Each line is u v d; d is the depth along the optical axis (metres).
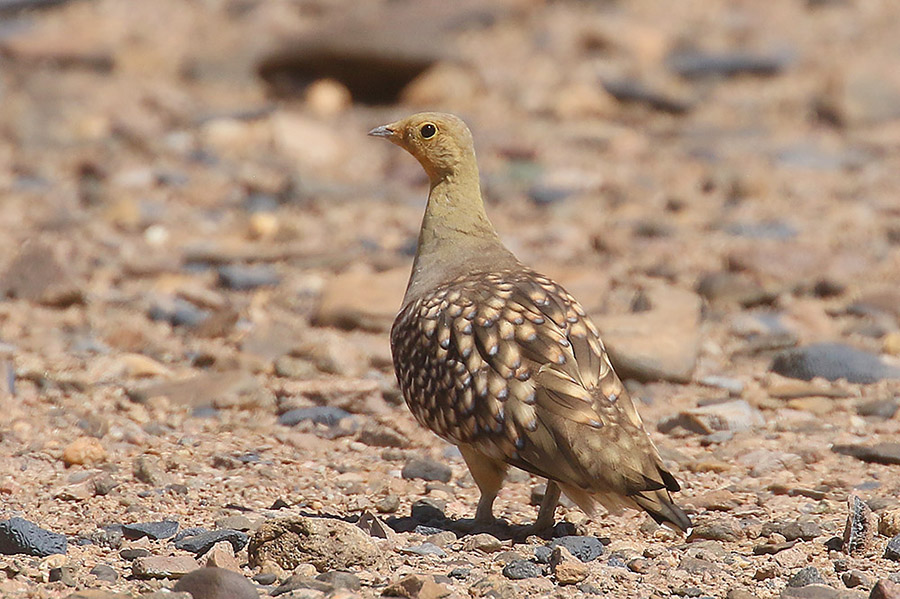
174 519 8.70
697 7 29.06
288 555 7.55
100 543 8.11
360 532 7.68
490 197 19.52
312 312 14.27
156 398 11.58
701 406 11.30
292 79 24.66
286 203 18.98
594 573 7.55
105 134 21.80
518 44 26.81
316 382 11.93
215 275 15.72
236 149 21.42
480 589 7.20
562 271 14.87
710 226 17.88
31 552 7.77
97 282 15.44
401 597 7.07
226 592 6.95
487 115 23.56
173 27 28.12
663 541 8.39
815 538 8.30
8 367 11.91
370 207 18.91
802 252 15.97
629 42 26.59
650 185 20.03
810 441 10.70
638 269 16.03
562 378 7.74
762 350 13.18
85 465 9.98
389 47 24.00
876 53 26.02
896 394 11.95
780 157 21.19
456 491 9.57
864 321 14.03
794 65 25.67
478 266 8.99
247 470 9.95
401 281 14.16
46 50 25.41
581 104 23.70
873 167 20.62
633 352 12.18
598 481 7.48
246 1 29.23
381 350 12.95
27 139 21.36
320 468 10.09
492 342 7.97
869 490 9.45
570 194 19.50
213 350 13.08
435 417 8.21
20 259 14.86
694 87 25.06
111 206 18.27
